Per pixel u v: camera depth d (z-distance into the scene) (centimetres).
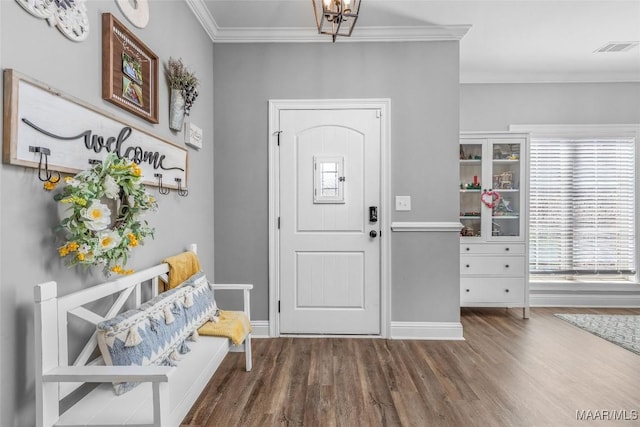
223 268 292
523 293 349
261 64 289
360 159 288
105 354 122
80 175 119
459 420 176
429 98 286
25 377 110
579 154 389
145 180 174
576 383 213
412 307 288
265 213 291
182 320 166
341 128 289
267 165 290
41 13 112
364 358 249
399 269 288
